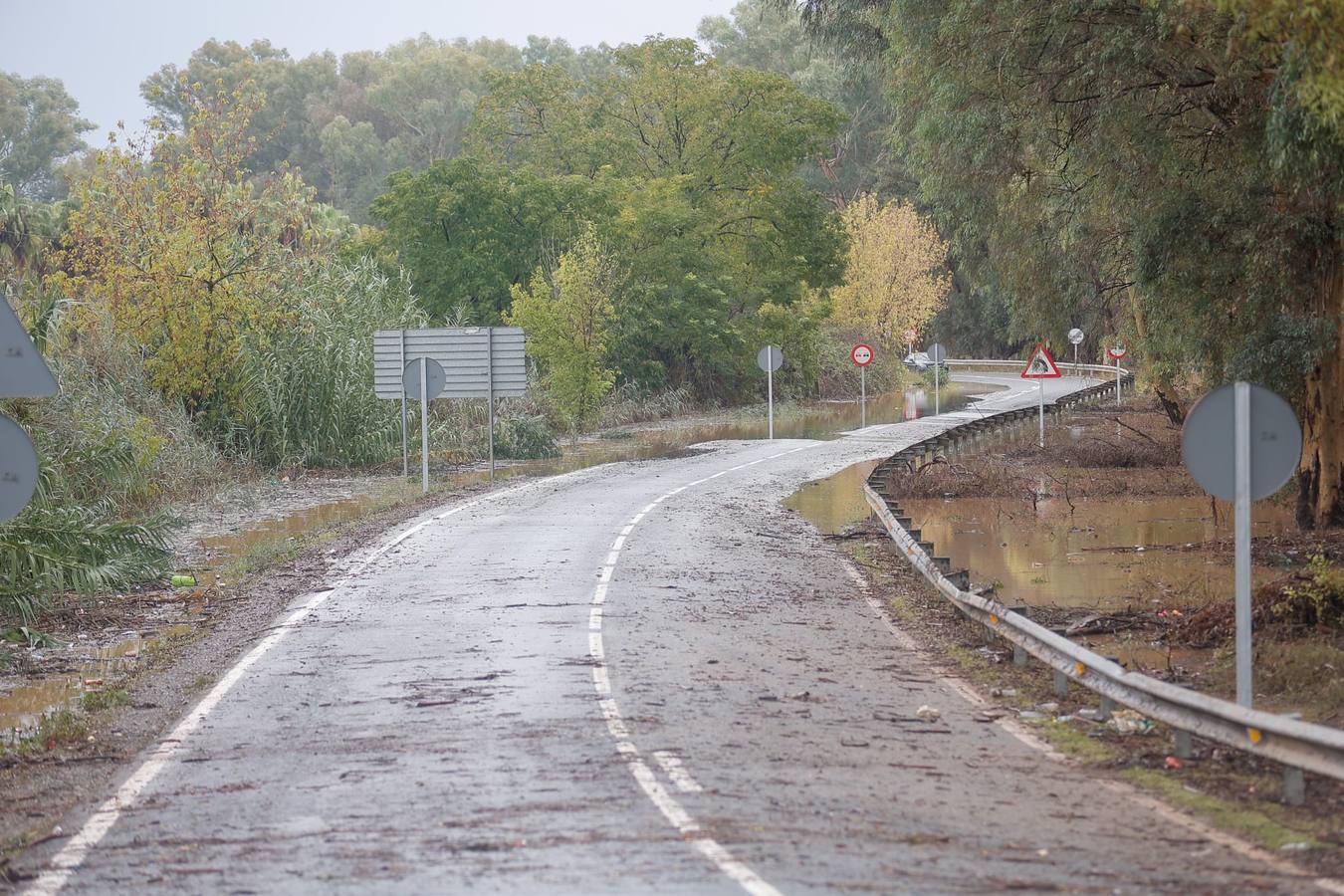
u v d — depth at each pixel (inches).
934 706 1195.3
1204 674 1337.4
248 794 903.7
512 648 1421.0
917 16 2421.3
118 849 788.0
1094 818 836.6
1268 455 983.6
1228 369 2178.9
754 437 5064.0
